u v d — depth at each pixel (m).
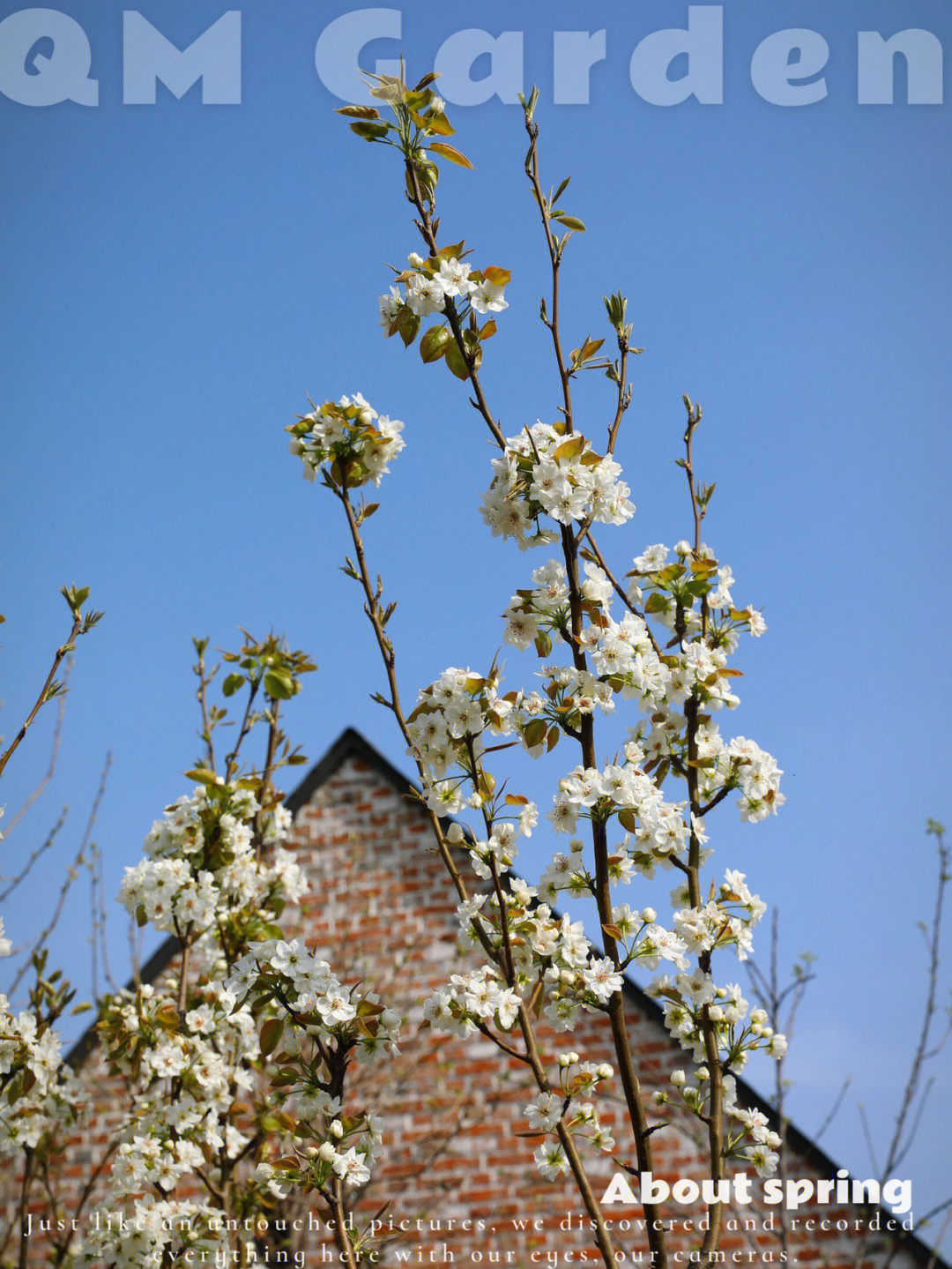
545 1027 6.38
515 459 2.99
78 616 3.43
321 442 3.16
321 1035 3.12
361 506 3.17
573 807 2.90
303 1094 3.07
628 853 3.04
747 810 3.22
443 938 6.86
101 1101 6.25
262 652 4.62
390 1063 6.49
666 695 3.12
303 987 3.04
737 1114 3.02
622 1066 2.82
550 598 3.01
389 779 7.41
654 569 3.38
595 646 2.96
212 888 4.18
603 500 2.95
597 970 2.83
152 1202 3.71
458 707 2.92
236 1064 4.29
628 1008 6.27
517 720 2.94
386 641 3.04
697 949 2.94
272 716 4.73
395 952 6.86
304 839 7.31
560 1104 2.74
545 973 2.95
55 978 4.34
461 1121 6.28
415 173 3.21
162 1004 4.17
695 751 3.20
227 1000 4.02
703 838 3.08
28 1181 4.25
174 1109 3.85
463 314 3.14
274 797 4.65
